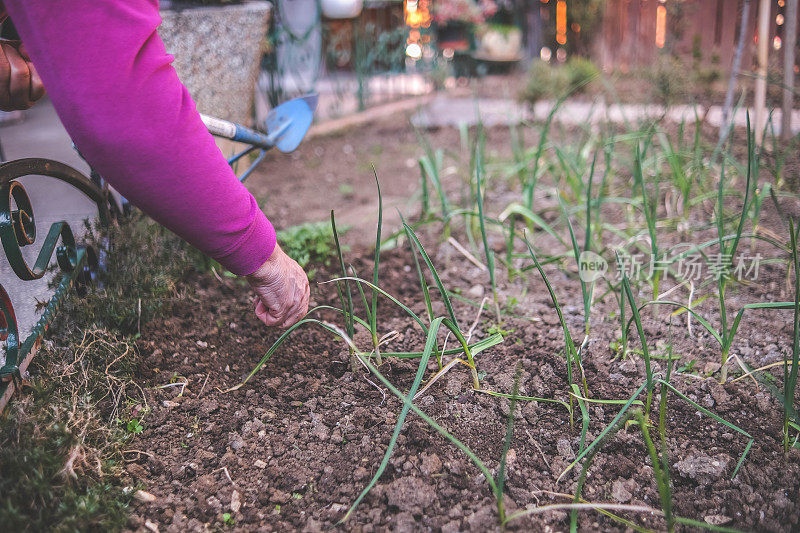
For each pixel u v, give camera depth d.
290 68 6.04
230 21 3.58
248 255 1.50
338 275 2.79
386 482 1.70
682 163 3.52
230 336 2.29
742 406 1.93
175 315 2.36
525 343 2.27
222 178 1.38
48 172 2.02
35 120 4.53
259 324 2.36
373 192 4.26
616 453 1.79
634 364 2.12
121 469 1.71
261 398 2.02
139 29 1.22
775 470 1.71
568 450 1.79
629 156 4.28
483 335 2.32
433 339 1.73
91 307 2.04
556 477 1.71
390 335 2.30
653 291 2.48
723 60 6.48
